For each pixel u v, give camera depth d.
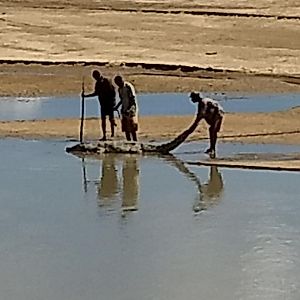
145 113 52.03
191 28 89.56
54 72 67.62
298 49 82.88
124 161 39.00
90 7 97.12
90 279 23.22
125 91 41.50
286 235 27.45
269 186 34.25
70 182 34.66
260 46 83.19
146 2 102.62
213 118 39.91
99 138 43.78
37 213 29.84
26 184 34.03
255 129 47.22
